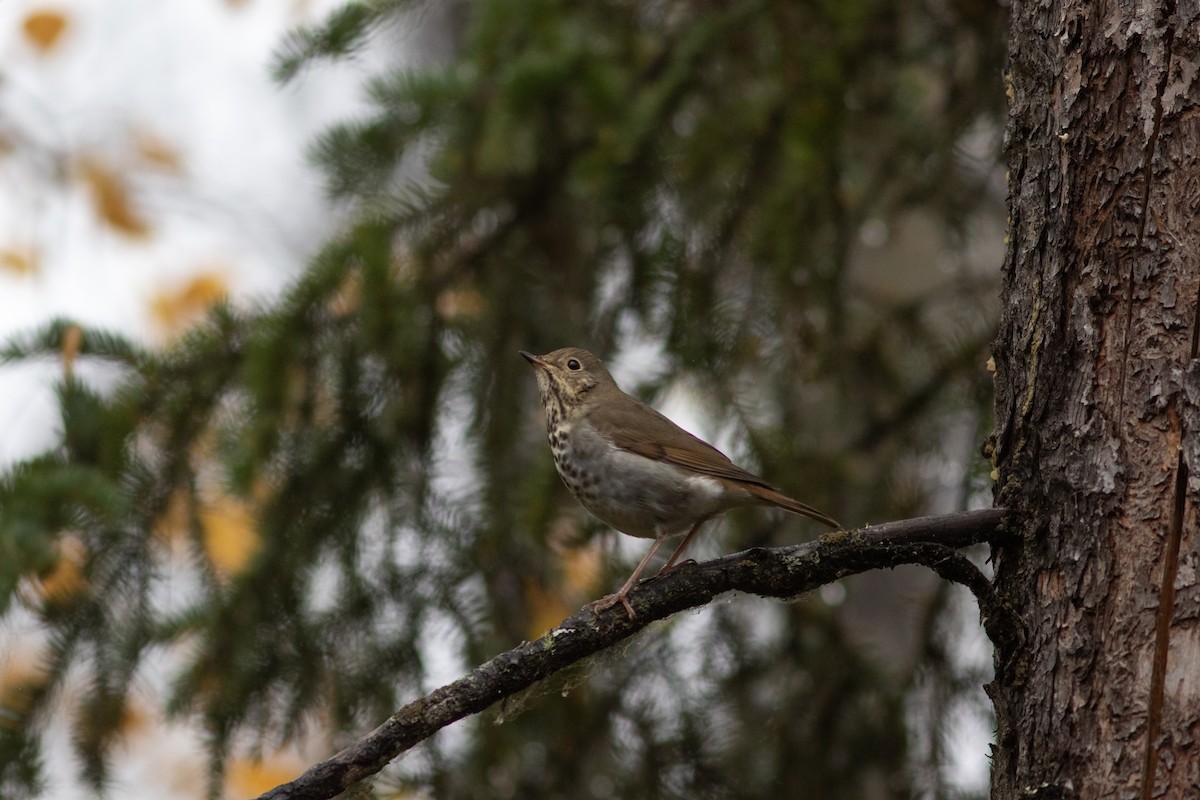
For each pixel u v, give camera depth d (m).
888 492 11.11
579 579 10.88
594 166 10.05
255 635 10.12
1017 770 5.89
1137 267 5.90
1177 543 5.63
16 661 11.11
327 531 10.38
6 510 8.89
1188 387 5.72
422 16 10.82
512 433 10.70
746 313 10.73
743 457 10.74
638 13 10.96
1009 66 6.70
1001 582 6.25
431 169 10.78
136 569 9.98
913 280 14.91
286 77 10.71
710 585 6.79
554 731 10.50
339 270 10.22
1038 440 6.12
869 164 11.25
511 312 10.88
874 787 10.59
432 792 10.09
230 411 10.29
